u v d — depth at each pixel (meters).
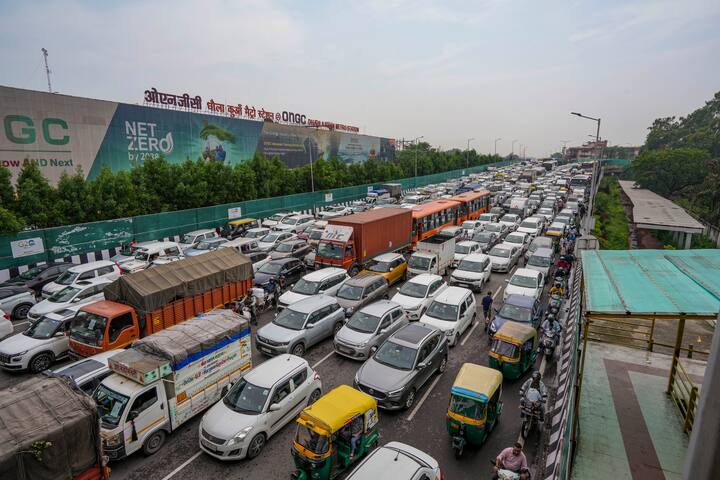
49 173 33.38
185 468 9.43
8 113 30.80
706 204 53.12
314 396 11.62
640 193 66.75
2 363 13.22
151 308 14.07
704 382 2.26
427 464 7.63
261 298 18.33
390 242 25.69
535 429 10.80
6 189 23.38
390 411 11.63
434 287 18.83
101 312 13.31
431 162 87.25
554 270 25.48
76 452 7.54
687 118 102.50
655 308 6.55
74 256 25.05
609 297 7.18
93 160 36.34
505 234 33.22
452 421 9.66
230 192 37.28
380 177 63.66
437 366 13.34
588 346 12.49
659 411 8.95
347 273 21.89
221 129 49.88
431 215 31.14
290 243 25.52
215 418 9.83
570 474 7.08
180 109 45.34
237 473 9.27
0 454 6.64
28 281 20.28
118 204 28.36
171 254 24.48
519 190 59.16
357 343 14.02
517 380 13.20
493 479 8.63
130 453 9.38
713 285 7.69
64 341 14.09
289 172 46.06
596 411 8.95
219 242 26.78
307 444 8.45
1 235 21.77
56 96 33.41
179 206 33.38
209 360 11.04
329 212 40.38
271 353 14.10
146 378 9.47
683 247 39.38
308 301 15.96
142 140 40.34
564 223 34.09
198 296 16.05
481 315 18.92
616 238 40.81
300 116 67.06
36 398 7.71
